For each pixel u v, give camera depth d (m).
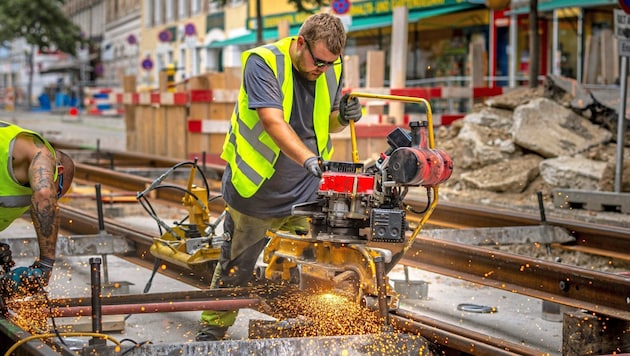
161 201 12.29
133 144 20.75
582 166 12.02
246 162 5.16
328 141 5.39
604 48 18.89
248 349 4.52
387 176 4.69
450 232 7.89
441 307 7.18
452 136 14.37
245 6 37.88
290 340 4.57
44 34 62.16
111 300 5.25
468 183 12.80
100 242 7.59
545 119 13.23
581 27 22.09
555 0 21.81
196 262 6.31
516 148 13.03
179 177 14.03
